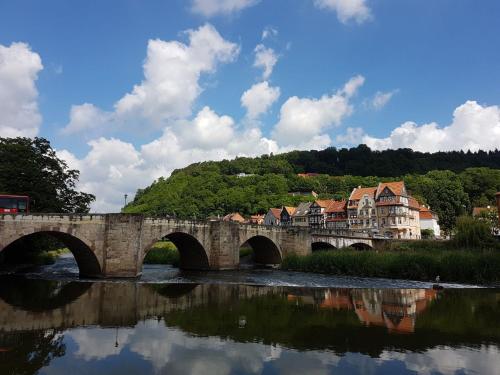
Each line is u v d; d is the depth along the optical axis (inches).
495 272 1846.7
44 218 1665.8
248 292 1508.4
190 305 1200.2
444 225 5359.3
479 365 667.4
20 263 2615.7
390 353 729.6
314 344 784.3
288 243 2861.7
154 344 775.1
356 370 640.4
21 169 2196.1
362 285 1758.1
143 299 1296.8
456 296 1429.6
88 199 2677.2
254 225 2662.4
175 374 619.2
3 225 1557.6
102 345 765.3
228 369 641.6
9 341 784.3
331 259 2313.0
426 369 647.8
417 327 931.3
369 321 992.9
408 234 4458.7
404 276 2052.2
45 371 625.6
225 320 991.6
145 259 3225.9
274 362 677.3
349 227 4751.5
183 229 2257.6
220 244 2420.0
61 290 1464.1
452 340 819.4
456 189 5610.2
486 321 998.4
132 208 7194.9
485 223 2647.6
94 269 1916.8
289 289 1610.5
